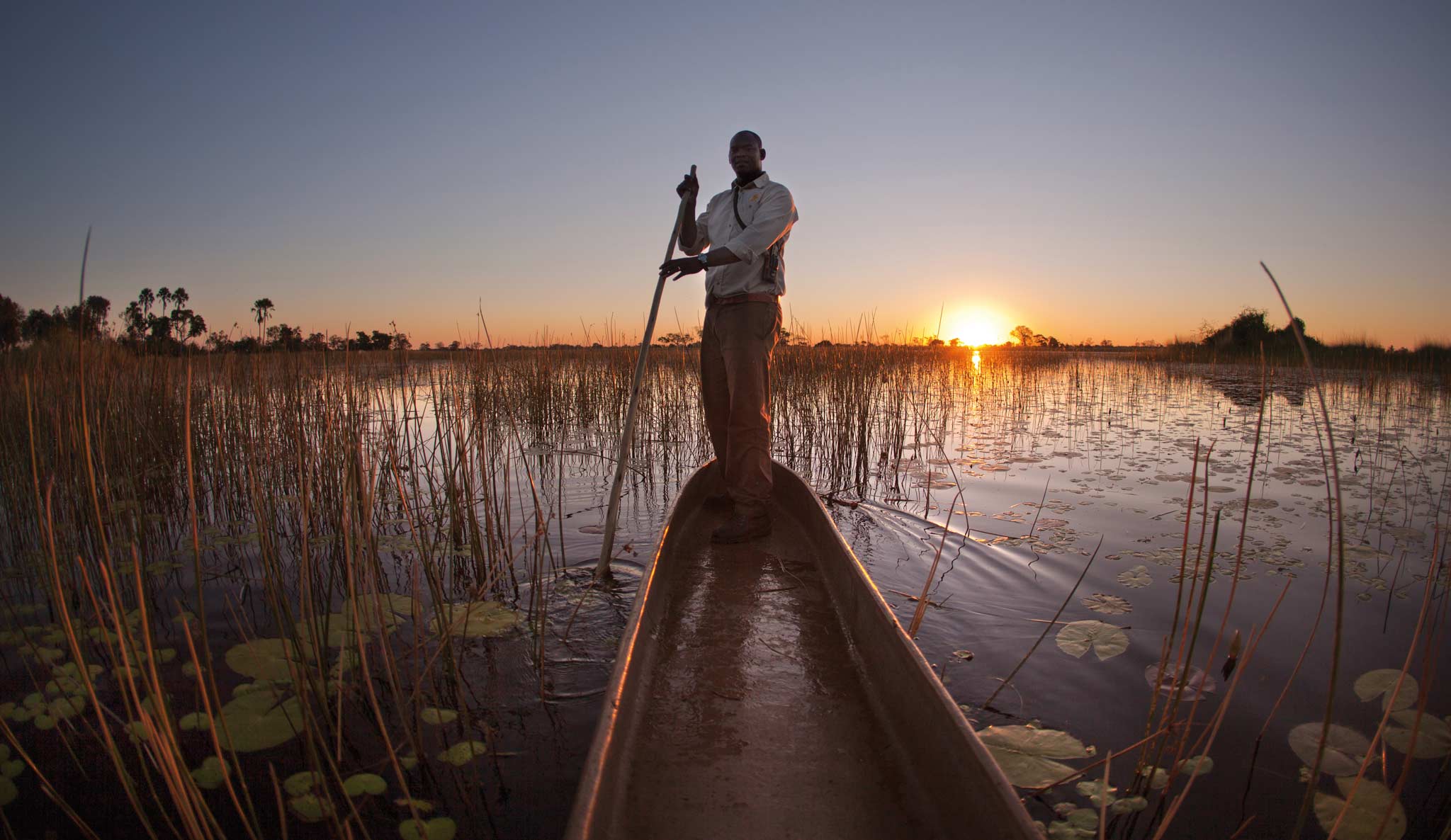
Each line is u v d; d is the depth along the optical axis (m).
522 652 2.65
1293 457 6.28
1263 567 3.41
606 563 3.38
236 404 5.05
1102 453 6.60
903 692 1.93
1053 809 1.79
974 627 2.83
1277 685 2.34
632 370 8.55
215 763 1.97
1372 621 2.79
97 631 2.73
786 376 7.95
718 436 4.09
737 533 3.62
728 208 3.76
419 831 1.69
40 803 1.83
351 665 2.44
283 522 4.20
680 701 2.11
